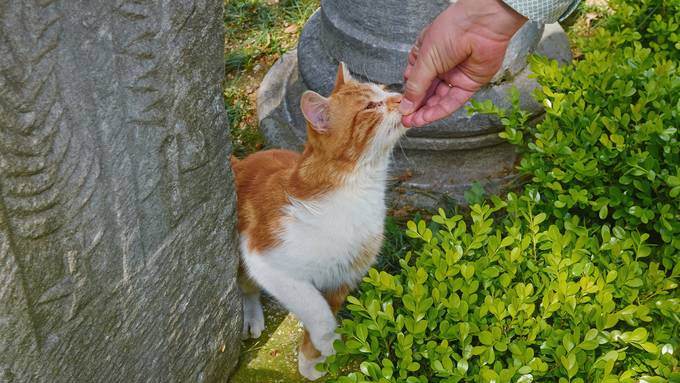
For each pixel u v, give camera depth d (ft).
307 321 2.94
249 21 5.43
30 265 1.83
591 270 2.78
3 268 1.74
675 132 3.25
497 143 3.93
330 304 3.24
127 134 2.05
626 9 4.40
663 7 4.51
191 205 2.45
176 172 2.31
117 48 1.91
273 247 2.89
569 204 3.17
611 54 3.87
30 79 1.66
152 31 1.99
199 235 2.55
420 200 3.90
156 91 2.09
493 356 2.46
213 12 2.22
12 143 1.66
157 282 2.40
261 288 3.09
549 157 3.46
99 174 1.98
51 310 1.96
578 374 2.51
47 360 1.99
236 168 3.22
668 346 2.54
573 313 2.56
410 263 3.56
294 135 4.17
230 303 2.91
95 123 1.91
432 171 3.99
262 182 3.05
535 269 2.83
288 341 3.26
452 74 2.73
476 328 2.58
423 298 2.63
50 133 1.76
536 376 2.46
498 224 3.73
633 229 3.24
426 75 2.60
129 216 2.17
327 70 4.07
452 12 2.46
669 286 2.79
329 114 2.82
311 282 3.02
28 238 1.80
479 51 2.53
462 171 4.00
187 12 2.10
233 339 3.02
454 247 2.80
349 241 2.94
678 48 3.99
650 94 3.39
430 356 2.52
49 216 1.84
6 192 1.69
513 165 4.04
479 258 2.89
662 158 3.42
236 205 2.76
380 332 2.58
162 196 2.29
